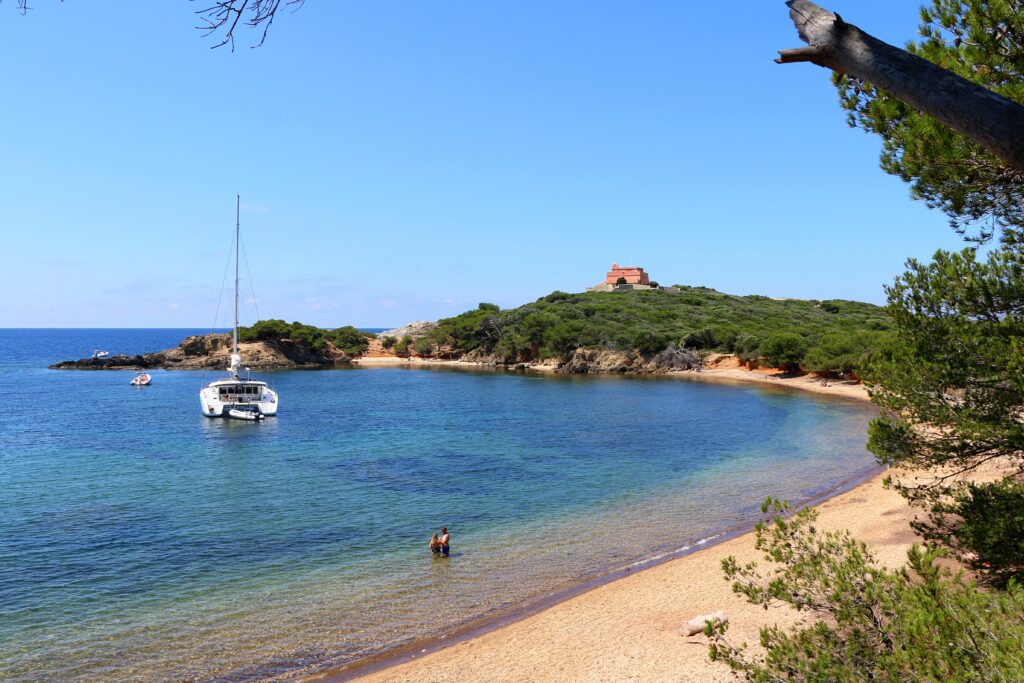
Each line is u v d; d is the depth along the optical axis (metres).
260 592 17.78
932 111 3.77
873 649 6.78
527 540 22.42
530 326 123.88
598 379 99.56
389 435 47.69
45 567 19.88
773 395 73.62
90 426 53.28
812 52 4.32
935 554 6.97
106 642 14.64
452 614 16.19
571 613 15.89
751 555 19.41
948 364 9.83
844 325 121.12
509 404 68.12
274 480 32.56
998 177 8.80
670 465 35.75
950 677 5.59
